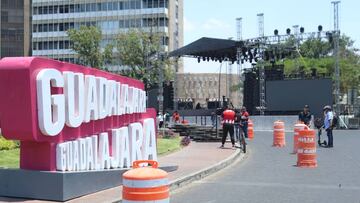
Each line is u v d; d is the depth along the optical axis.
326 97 49.56
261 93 50.62
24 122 9.77
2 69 9.79
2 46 116.44
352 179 14.16
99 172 11.32
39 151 10.34
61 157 10.36
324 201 10.83
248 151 23.52
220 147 24.00
